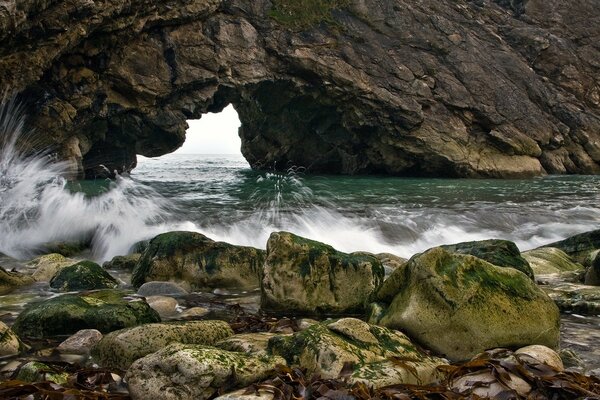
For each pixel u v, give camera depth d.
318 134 30.17
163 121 23.55
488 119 29.47
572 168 31.64
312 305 6.57
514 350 5.09
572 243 11.17
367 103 27.41
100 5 18.67
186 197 18.62
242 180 26.67
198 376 3.91
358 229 13.42
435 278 5.27
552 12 36.09
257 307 6.88
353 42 27.81
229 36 24.39
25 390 3.89
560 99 32.31
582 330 5.97
